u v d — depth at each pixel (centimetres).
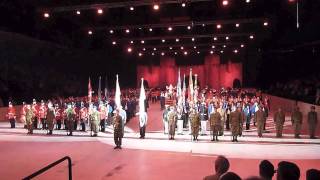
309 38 4631
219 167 645
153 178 1509
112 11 4541
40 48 4650
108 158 1914
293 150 2036
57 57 4966
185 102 3159
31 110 2745
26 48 4406
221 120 2348
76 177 1546
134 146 2234
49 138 2562
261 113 2464
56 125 3103
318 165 1703
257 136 2512
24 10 4584
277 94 4862
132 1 2800
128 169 1672
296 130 2423
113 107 3316
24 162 1844
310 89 3872
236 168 1658
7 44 4116
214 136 2342
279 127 2450
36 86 4431
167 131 2703
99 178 1526
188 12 4375
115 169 1677
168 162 1802
